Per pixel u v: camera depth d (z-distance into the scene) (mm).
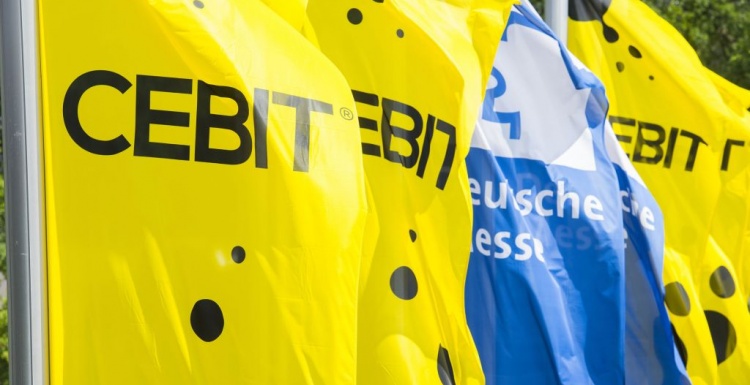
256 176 5125
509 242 6789
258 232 5105
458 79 6316
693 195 8867
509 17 7180
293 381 5051
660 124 8828
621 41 8820
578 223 7223
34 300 4844
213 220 5102
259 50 5219
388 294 6180
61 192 5004
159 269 5035
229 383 5035
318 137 5230
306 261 5121
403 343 6180
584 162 7324
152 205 5062
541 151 7180
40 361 4844
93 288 4973
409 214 6293
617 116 8742
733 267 9078
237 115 5125
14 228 4852
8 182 4855
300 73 5270
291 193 5129
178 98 5109
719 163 8945
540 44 7301
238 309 5066
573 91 7352
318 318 5105
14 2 4852
